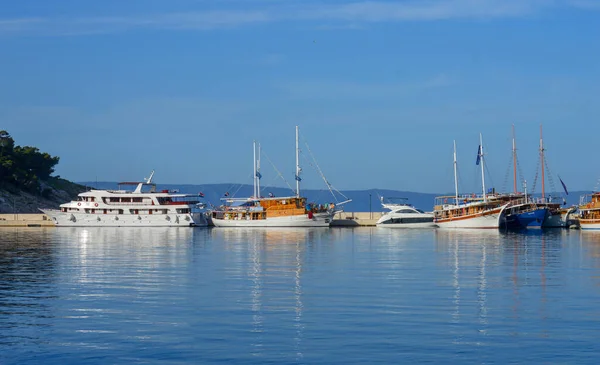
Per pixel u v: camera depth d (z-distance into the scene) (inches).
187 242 4146.2
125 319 1619.1
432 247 3703.3
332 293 1964.8
